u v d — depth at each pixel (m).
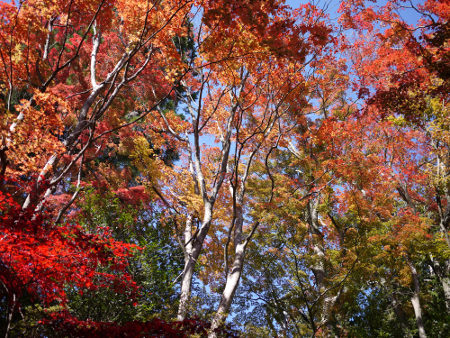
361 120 16.05
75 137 8.88
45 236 6.39
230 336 7.51
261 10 7.51
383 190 16.50
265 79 12.38
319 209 16.08
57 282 6.87
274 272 15.61
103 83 10.12
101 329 6.58
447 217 16.16
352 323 19.34
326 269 14.05
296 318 14.76
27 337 6.31
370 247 13.96
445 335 18.03
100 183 16.22
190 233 12.25
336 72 16.34
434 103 14.63
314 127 17.70
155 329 6.79
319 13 10.29
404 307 19.00
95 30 11.40
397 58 14.39
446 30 9.93
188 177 14.63
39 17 8.85
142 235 13.68
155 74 13.42
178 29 9.24
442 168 17.03
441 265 20.45
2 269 6.08
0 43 8.42
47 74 9.41
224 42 8.94
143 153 14.02
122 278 7.96
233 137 14.87
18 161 7.61
